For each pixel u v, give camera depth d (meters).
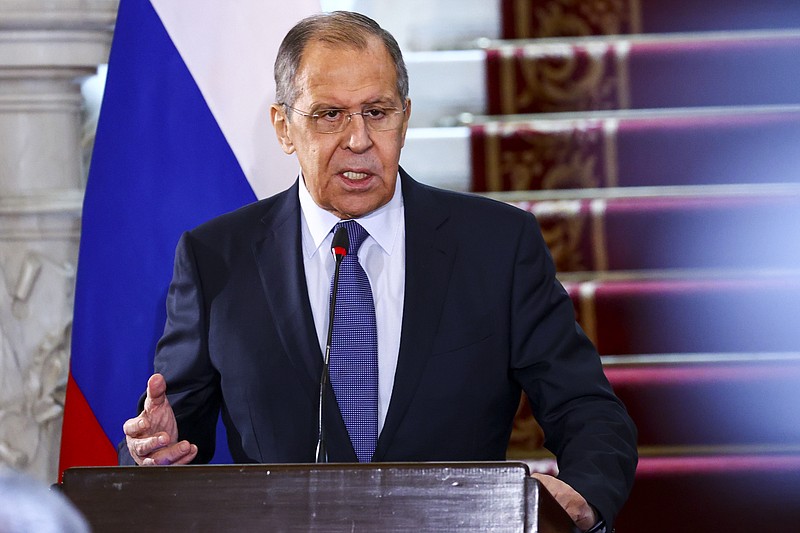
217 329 7.00
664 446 11.73
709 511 11.32
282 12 9.84
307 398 6.69
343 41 6.60
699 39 13.49
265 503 4.52
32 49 10.39
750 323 12.05
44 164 10.73
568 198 12.98
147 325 9.72
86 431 9.73
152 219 9.74
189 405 7.01
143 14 9.81
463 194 7.40
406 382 6.63
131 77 9.79
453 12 14.22
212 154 9.77
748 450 11.66
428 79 13.66
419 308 6.80
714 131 12.96
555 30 14.09
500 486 4.35
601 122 13.06
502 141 13.08
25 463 10.66
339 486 4.47
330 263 6.98
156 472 4.64
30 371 10.68
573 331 7.05
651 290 12.05
